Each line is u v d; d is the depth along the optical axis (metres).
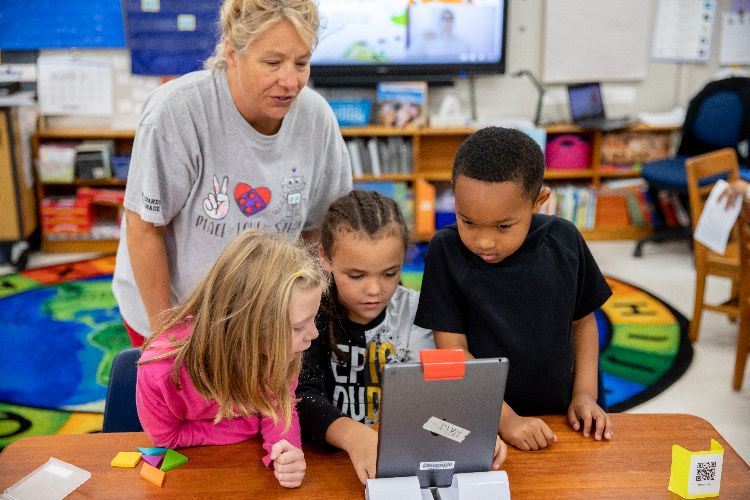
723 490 1.22
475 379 1.11
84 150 4.48
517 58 4.96
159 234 1.70
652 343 3.55
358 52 4.73
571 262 1.45
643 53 5.04
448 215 4.86
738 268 3.35
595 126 4.75
